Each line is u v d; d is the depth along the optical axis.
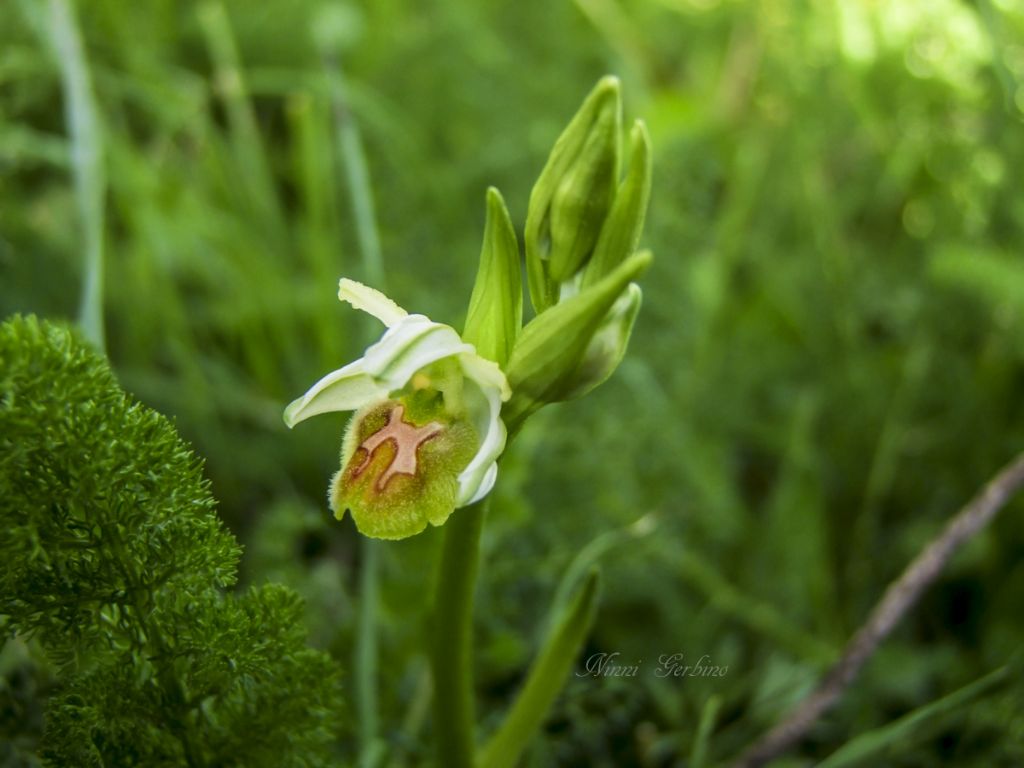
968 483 0.20
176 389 0.18
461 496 0.09
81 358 0.08
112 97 0.20
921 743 0.14
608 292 0.09
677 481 0.18
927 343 0.21
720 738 0.14
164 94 0.21
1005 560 0.18
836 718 0.15
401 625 0.14
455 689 0.11
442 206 0.21
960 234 0.22
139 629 0.09
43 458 0.08
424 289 0.19
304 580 0.14
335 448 0.18
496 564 0.15
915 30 0.23
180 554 0.09
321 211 0.19
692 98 0.24
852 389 0.21
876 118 0.23
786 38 0.24
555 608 0.14
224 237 0.19
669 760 0.14
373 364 0.10
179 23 0.24
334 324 0.18
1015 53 0.22
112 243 0.19
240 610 0.09
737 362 0.21
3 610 0.08
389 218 0.21
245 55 0.24
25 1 0.18
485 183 0.23
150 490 0.09
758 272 0.22
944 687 0.15
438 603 0.11
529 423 0.16
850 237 0.24
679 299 0.20
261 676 0.09
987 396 0.20
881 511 0.20
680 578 0.17
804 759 0.14
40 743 0.09
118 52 0.21
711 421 0.20
